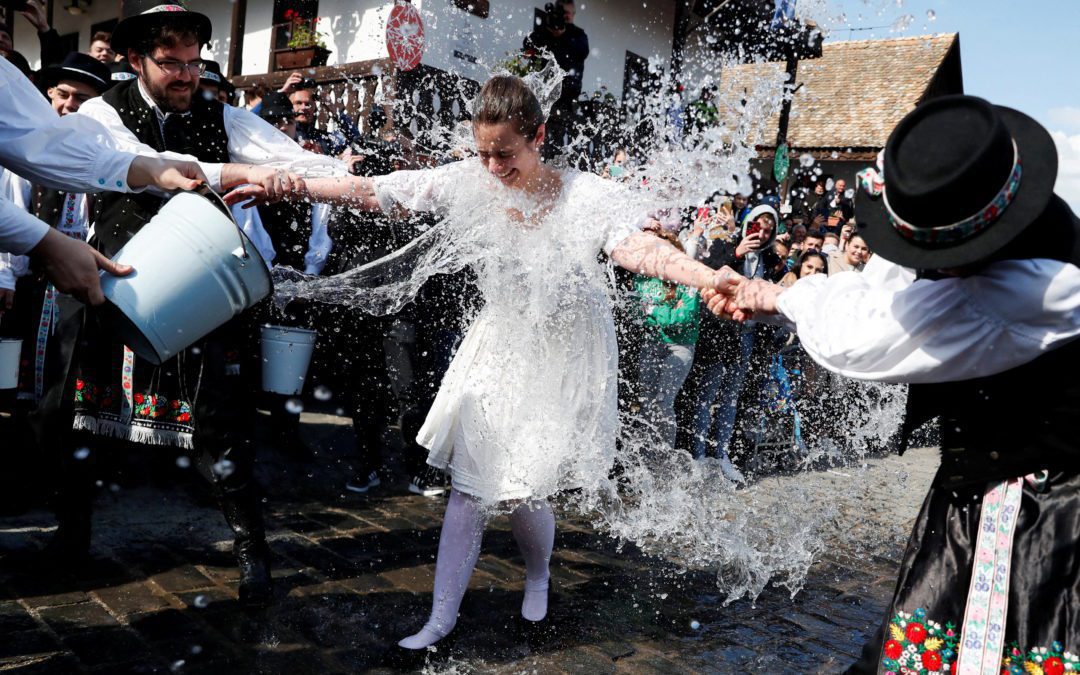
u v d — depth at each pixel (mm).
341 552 3471
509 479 2492
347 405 6113
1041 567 1483
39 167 2184
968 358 1505
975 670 1513
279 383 4152
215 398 2756
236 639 2592
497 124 2273
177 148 2793
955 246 1399
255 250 2326
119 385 2863
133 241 2238
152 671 2344
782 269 5961
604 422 2578
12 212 1791
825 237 7422
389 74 6949
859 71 16797
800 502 5020
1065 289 1414
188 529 3564
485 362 2547
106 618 2648
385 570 3305
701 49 9508
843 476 5914
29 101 2172
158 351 2213
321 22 8438
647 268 2248
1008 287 1443
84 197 3234
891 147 1453
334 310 4355
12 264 3285
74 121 2484
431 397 4461
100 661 2373
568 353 2512
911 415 1729
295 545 3502
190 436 2795
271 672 2404
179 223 2209
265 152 2918
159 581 2979
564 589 3277
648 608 3154
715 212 5016
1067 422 1479
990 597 1521
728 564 3762
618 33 9906
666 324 4902
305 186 2654
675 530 4203
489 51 7930
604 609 3104
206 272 2215
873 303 1593
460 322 4426
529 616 2795
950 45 16562
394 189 2604
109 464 3127
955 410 1619
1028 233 1471
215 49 10016
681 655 2764
